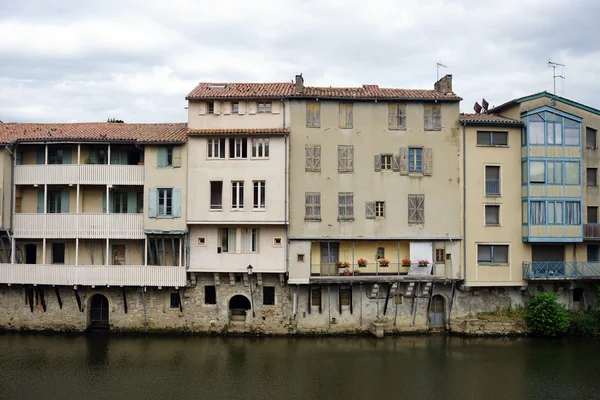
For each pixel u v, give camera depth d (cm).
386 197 3300
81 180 3228
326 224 3247
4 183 3200
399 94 3372
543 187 3322
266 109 3278
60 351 2967
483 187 3347
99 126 3506
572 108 3469
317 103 3288
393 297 3331
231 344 3103
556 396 2394
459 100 3344
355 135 3303
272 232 3222
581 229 3344
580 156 3369
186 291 3281
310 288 3275
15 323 3356
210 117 3259
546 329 3219
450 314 3356
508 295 3403
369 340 3206
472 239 3325
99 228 3222
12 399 2322
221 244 3250
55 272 3238
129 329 3312
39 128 3456
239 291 3275
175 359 2850
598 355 2941
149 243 3275
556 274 3341
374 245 3366
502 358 2888
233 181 3192
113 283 3219
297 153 3259
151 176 3212
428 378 2603
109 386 2480
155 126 3522
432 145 3341
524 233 3334
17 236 3247
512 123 3341
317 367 2742
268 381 2556
